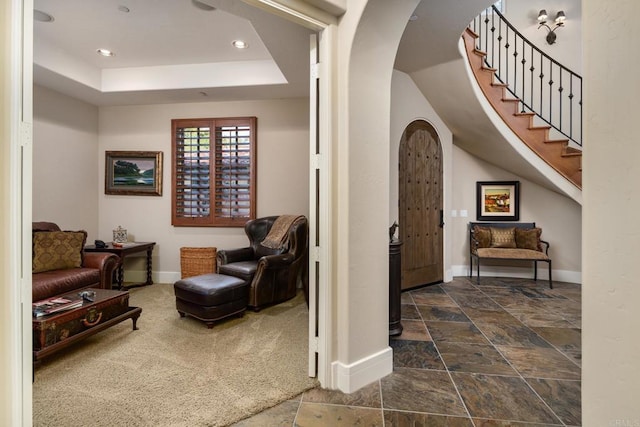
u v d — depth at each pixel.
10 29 1.24
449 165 5.05
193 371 2.33
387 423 1.80
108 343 2.79
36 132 4.07
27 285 1.29
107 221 5.06
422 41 3.49
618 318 0.74
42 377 2.23
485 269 5.51
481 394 2.08
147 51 3.84
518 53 5.63
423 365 2.46
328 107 2.11
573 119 5.42
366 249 2.21
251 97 4.72
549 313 3.63
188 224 4.95
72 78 3.91
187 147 4.98
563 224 5.19
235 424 1.78
